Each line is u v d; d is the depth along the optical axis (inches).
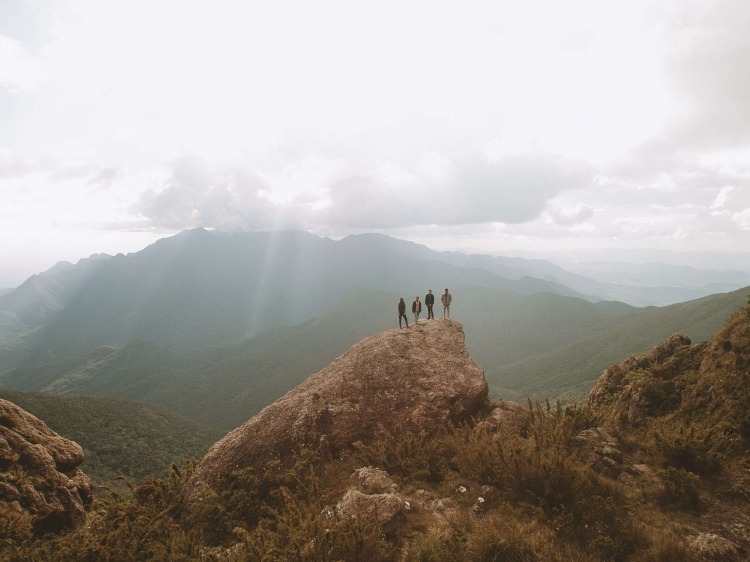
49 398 6156.5
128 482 513.7
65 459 674.2
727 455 405.1
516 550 247.1
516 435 446.6
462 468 389.1
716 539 263.7
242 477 435.8
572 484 314.5
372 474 391.9
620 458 396.8
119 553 330.0
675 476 338.0
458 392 567.2
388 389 573.9
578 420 489.4
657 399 819.4
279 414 543.5
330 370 665.0
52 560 339.3
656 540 264.1
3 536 453.1
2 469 572.7
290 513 319.0
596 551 253.0
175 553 323.6
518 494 329.7
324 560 251.8
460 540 255.9
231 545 351.3
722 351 746.8
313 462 456.4
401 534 289.3
